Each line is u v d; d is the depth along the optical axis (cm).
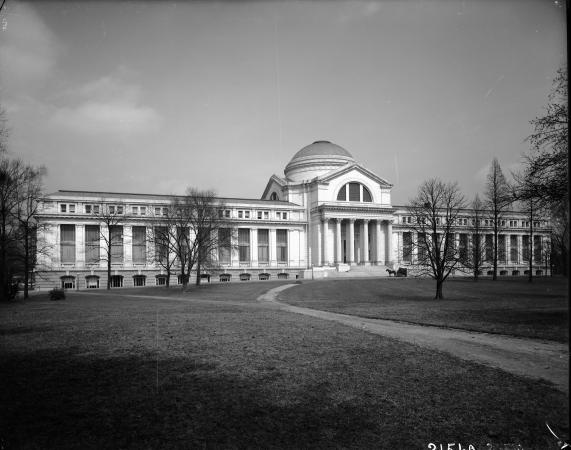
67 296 5803
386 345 2059
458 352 1916
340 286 6519
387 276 9606
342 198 10969
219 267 8538
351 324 2755
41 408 1243
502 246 11638
